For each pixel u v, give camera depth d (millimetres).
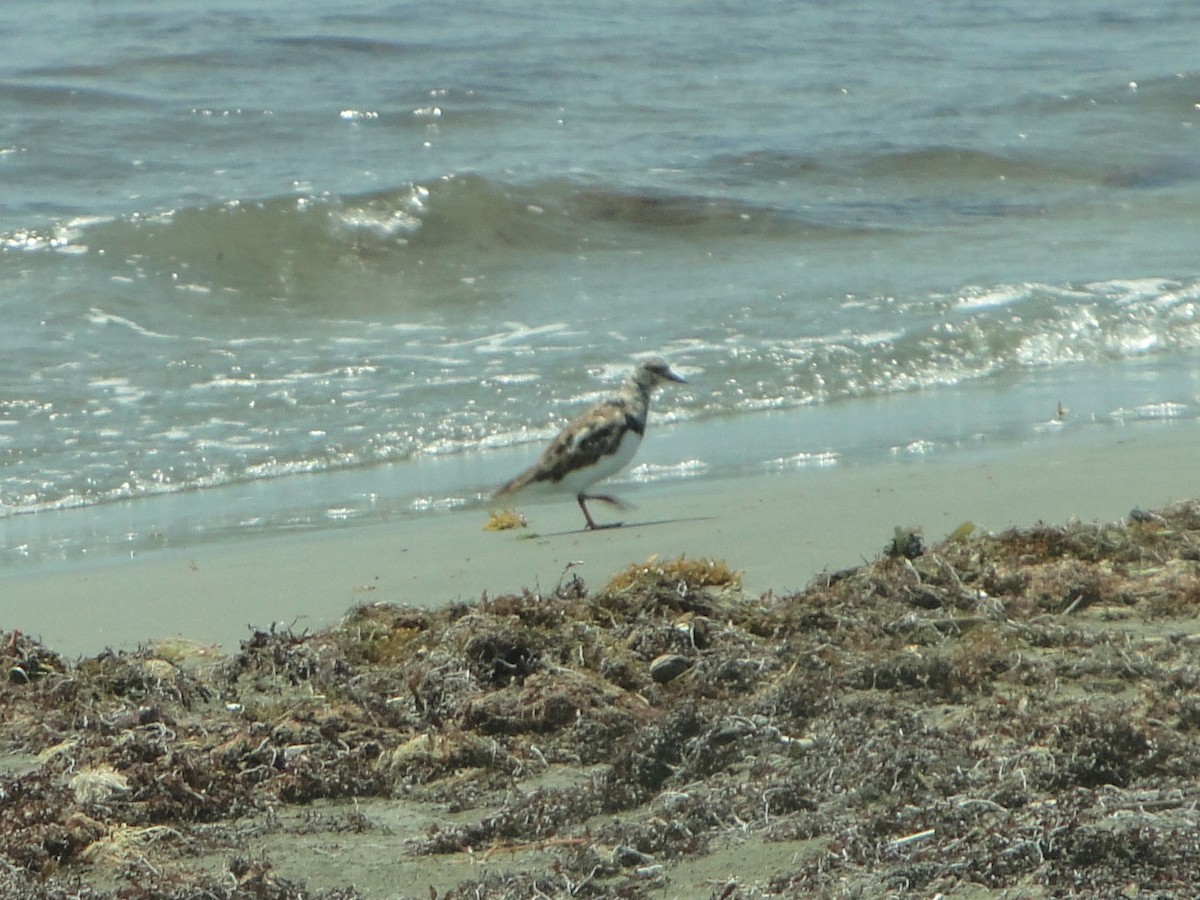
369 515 12773
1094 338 18000
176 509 13070
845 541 10617
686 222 23172
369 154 25922
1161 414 14984
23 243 20391
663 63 33031
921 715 7062
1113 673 7465
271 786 6695
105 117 27156
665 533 11289
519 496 12336
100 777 6586
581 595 8945
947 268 20828
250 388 16281
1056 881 5164
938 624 8250
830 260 21406
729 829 5965
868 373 16859
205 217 21250
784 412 15828
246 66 31000
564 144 26859
